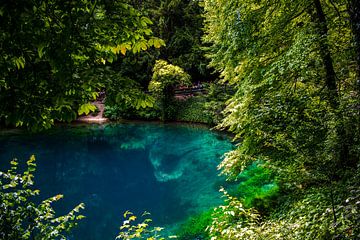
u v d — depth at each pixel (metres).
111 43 2.92
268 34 7.29
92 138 23.22
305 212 5.08
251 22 7.21
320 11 6.41
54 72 2.70
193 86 30.56
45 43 2.41
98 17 2.93
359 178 3.67
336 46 6.03
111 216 10.55
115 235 9.11
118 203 11.75
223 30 8.05
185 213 9.95
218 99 22.69
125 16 2.95
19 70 2.60
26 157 17.56
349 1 3.25
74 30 2.57
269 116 5.31
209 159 16.50
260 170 12.12
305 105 4.83
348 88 5.75
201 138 21.52
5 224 3.73
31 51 2.54
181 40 30.27
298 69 5.87
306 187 6.21
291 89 6.09
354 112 4.02
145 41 3.26
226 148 18.27
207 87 27.25
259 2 7.18
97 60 3.02
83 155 19.08
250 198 9.30
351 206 2.94
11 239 3.75
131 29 3.03
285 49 7.20
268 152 6.57
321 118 4.37
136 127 26.34
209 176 13.64
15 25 2.27
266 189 9.93
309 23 6.66
